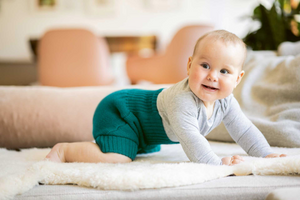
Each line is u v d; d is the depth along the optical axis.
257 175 0.74
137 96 1.09
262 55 1.56
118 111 1.07
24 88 1.44
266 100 1.29
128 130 1.03
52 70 2.70
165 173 0.71
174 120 0.90
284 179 0.71
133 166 0.82
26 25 4.32
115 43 3.82
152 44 3.86
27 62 4.06
